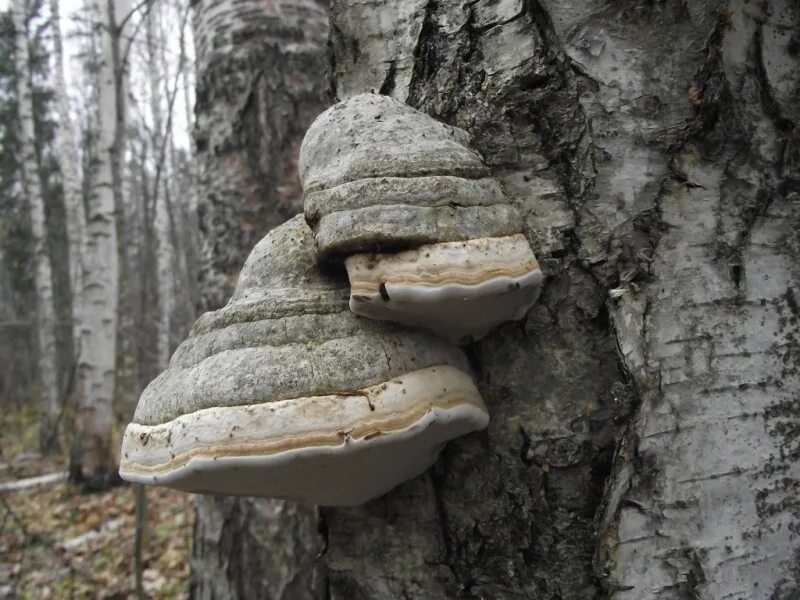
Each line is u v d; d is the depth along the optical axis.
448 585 0.37
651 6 0.34
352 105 0.36
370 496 0.39
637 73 0.34
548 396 0.35
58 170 4.87
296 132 0.97
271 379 0.30
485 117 0.37
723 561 0.31
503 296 0.32
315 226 0.33
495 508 0.35
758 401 0.32
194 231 5.62
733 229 0.33
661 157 0.34
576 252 0.35
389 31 0.42
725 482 0.31
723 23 0.33
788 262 0.34
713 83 0.33
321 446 0.29
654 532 0.31
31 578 1.45
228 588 0.88
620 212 0.34
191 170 4.75
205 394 0.31
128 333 2.59
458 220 0.31
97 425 2.31
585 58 0.35
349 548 0.41
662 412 0.31
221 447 0.29
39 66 4.34
